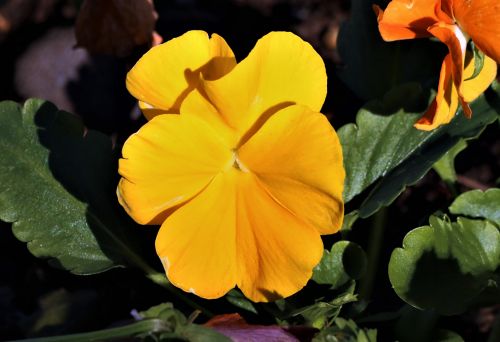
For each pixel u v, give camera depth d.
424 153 0.30
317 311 0.29
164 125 0.25
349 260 0.29
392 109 0.31
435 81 0.32
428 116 0.27
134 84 0.26
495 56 0.26
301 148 0.25
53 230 0.30
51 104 0.31
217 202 0.27
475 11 0.26
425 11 0.27
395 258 0.29
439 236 0.29
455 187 0.33
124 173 0.25
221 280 0.27
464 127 0.30
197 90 0.25
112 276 0.33
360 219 0.33
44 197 0.30
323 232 0.26
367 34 0.33
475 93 0.29
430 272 0.29
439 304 0.29
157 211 0.26
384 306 0.33
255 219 0.27
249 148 0.26
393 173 0.30
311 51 0.26
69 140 0.31
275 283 0.27
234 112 0.26
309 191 0.26
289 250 0.27
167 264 0.27
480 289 0.29
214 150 0.26
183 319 0.28
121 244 0.31
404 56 0.33
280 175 0.26
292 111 0.25
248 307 0.31
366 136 0.31
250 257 0.27
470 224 0.29
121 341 0.29
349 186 0.31
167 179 0.26
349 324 0.29
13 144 0.30
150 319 0.28
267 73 0.26
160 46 0.26
